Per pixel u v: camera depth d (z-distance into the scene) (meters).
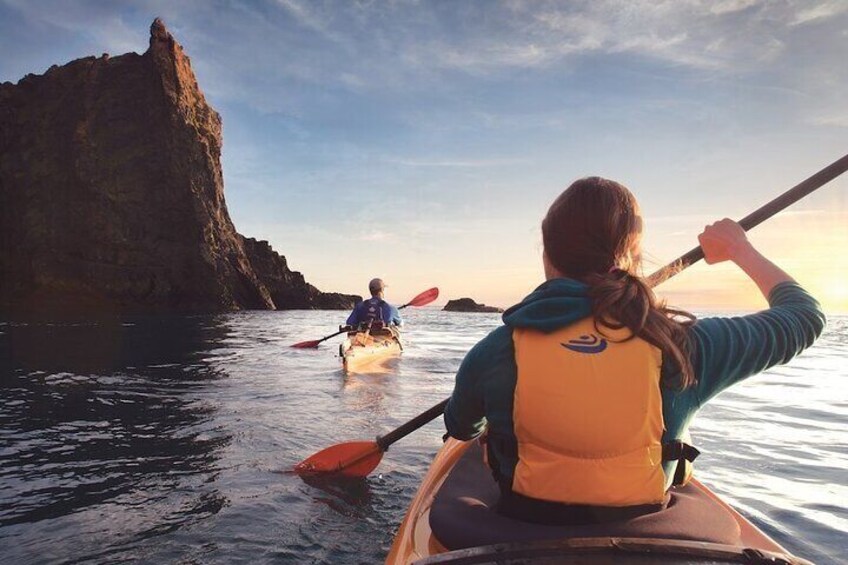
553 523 1.24
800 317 1.29
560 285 1.28
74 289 27.61
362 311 8.92
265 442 3.87
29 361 7.70
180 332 13.43
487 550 1.16
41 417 4.54
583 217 1.32
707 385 1.24
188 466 3.37
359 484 3.09
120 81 28.80
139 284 27.97
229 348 9.95
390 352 8.65
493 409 1.29
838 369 7.82
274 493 2.96
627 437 1.17
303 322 19.05
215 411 4.77
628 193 1.37
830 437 3.99
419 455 3.60
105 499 2.88
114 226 28.08
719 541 1.19
